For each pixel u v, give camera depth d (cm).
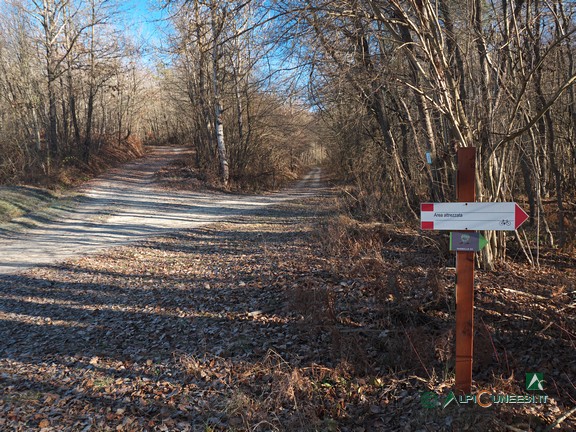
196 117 3228
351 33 689
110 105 4428
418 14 617
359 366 464
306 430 380
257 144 3328
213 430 400
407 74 861
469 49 752
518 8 771
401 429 373
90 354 588
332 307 607
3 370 554
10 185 2220
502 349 468
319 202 2298
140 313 730
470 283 365
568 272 752
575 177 1352
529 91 790
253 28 630
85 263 1082
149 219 1803
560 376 414
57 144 2898
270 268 901
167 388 483
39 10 2736
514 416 357
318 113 1171
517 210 340
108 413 441
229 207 2208
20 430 417
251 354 536
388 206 1316
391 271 673
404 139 1285
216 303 735
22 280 954
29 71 2592
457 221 354
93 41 3045
